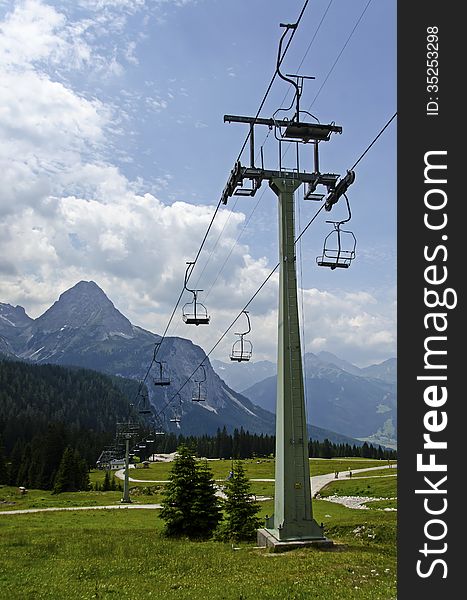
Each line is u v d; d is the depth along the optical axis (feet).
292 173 100.99
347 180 75.05
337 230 81.51
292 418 94.89
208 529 135.13
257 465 597.52
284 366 95.81
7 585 78.18
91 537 134.10
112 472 591.78
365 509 213.66
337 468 488.85
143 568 87.61
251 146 92.12
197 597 66.13
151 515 224.94
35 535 139.95
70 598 69.67
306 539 92.84
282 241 99.50
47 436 497.87
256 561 85.56
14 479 508.12
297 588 67.56
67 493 401.90
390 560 83.25
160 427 380.37
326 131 75.92
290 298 97.86
